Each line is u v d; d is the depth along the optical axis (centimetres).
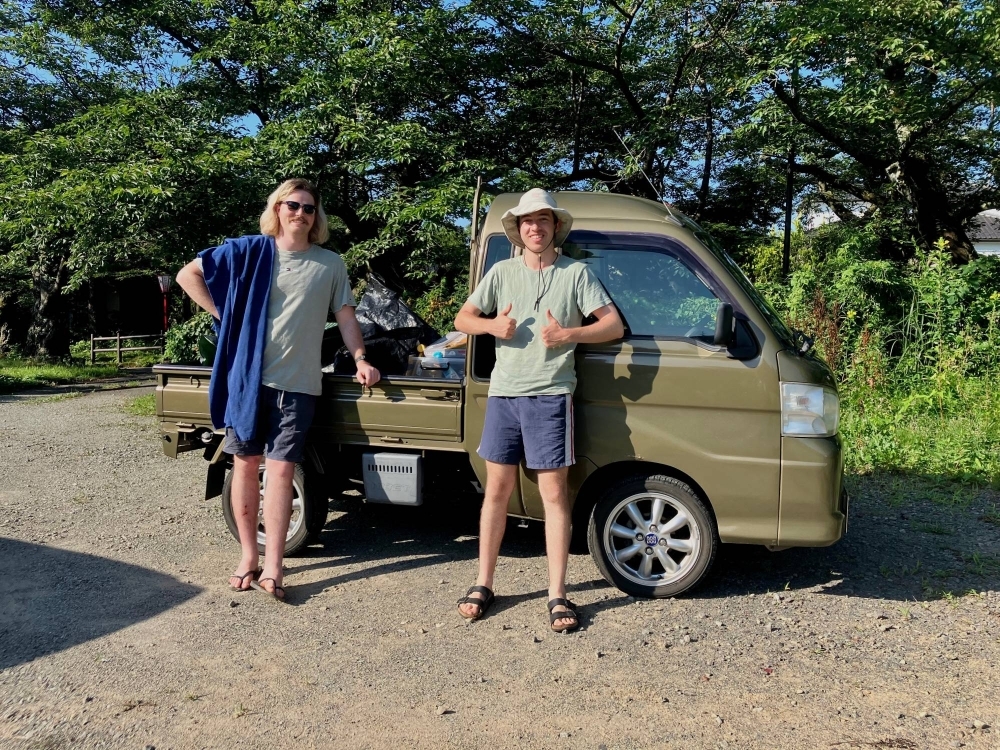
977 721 281
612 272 388
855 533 498
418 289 1399
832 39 1141
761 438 367
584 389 378
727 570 434
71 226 1113
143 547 469
